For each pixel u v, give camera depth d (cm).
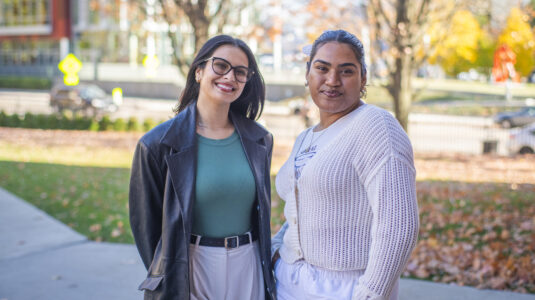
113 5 1582
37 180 915
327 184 187
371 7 984
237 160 221
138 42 3859
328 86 195
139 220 215
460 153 1452
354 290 182
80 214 664
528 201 736
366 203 186
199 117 224
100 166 1109
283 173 217
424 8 934
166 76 3825
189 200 204
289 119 2403
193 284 211
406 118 983
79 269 450
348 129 189
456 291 391
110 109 2667
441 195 787
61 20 4225
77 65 1489
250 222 225
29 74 4653
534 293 391
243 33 1166
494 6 1177
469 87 3834
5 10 4519
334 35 196
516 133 1506
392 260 172
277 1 1210
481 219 621
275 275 223
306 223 198
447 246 514
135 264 464
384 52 1000
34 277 429
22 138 1691
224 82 214
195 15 931
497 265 442
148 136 208
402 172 175
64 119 2039
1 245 522
